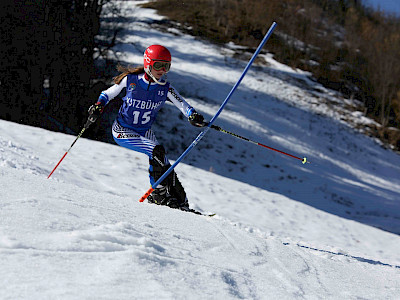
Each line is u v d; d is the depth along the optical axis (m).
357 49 46.62
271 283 2.39
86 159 8.36
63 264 1.76
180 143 25.02
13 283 1.51
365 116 38.81
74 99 22.53
